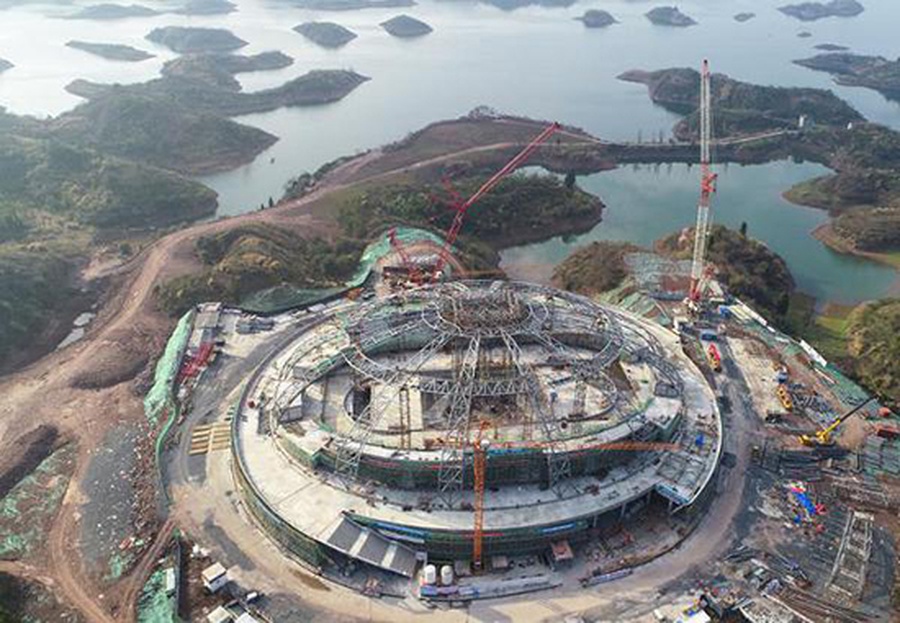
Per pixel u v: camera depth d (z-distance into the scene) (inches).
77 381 7440.9
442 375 6638.8
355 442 5629.9
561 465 5447.8
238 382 7101.4
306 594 4840.1
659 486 5472.4
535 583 4909.0
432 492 5418.3
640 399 6338.6
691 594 4849.9
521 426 5954.7
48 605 4872.0
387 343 7081.7
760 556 5187.0
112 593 4950.8
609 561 5118.1
